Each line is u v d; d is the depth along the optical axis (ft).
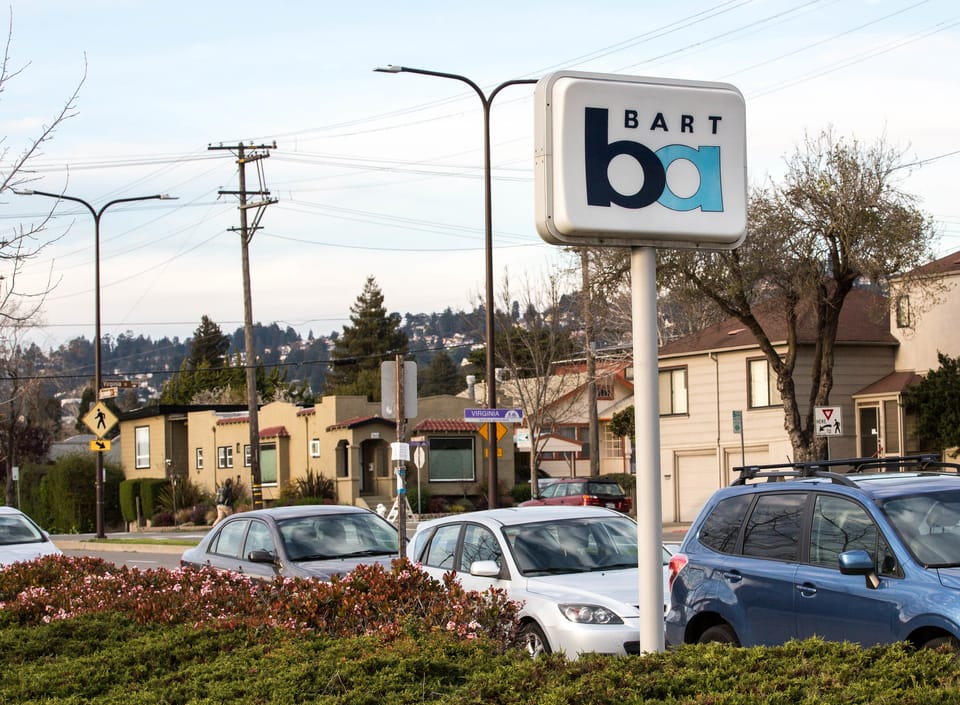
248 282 244.83
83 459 350.64
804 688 29.58
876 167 164.66
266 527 76.23
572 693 30.71
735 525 50.11
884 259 162.91
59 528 349.41
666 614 52.95
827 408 149.69
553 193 33.60
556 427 343.87
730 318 240.12
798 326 208.23
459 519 65.87
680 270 165.99
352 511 78.95
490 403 155.33
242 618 49.24
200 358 610.24
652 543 33.27
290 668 39.68
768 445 214.48
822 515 46.09
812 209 165.48
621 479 247.70
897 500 44.01
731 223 34.60
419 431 284.61
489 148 155.12
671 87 34.32
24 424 374.63
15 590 65.77
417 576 49.37
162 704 38.78
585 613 53.93
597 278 189.26
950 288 201.57
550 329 249.75
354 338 583.99
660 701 29.84
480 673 36.29
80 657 47.19
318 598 48.62
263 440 315.99
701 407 229.45
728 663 32.45
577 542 61.72
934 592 40.16
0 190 60.23
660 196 34.01
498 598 49.78
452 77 150.82
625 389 367.66
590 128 33.60
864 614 42.37
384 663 38.99
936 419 188.75
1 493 384.06
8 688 42.80
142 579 61.16
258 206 240.12
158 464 358.23
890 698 28.22
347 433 282.36
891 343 212.43
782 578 46.21
